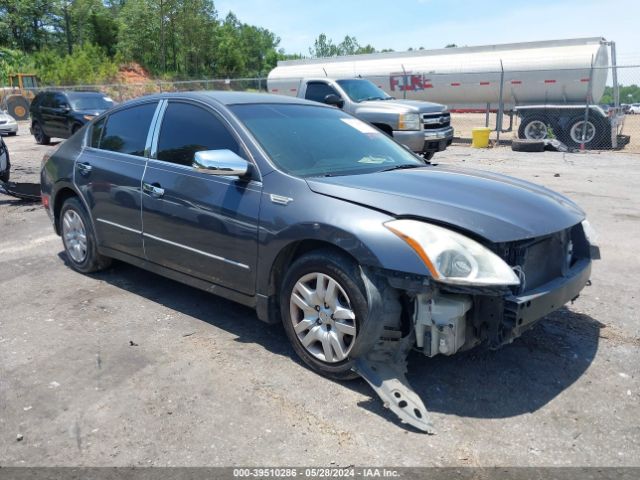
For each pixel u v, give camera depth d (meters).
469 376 3.56
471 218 3.17
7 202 9.02
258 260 3.75
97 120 5.39
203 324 4.36
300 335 3.62
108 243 5.04
